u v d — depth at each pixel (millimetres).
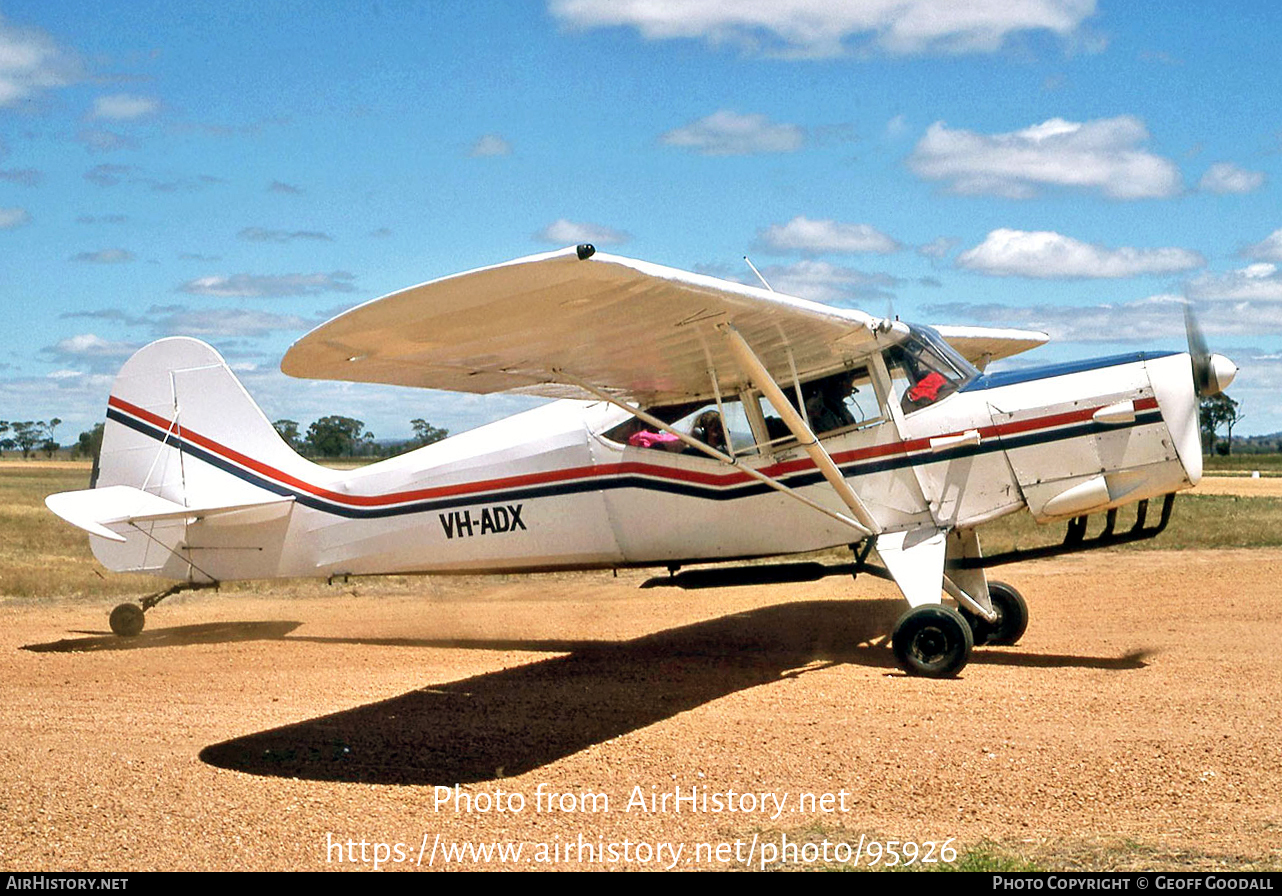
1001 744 5715
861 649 8789
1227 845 4273
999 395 8047
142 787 5430
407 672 8234
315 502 9875
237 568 10078
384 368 6699
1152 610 9805
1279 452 106062
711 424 8688
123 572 10250
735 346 7129
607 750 5910
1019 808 4793
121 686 7930
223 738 6344
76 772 5711
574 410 9188
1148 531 8047
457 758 5836
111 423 10297
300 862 4402
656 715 6668
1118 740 5703
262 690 7676
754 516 8594
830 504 8398
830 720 6375
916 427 8172
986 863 4156
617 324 6441
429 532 9531
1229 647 8086
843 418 8352
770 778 5332
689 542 8836
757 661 8398
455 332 6043
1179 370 7660
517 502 9234
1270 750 5453
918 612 7547
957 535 8492
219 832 4773
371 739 6250
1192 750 5480
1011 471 7973
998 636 8625
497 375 7410
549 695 7297
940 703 6699
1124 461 7711
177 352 10180
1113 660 7844
